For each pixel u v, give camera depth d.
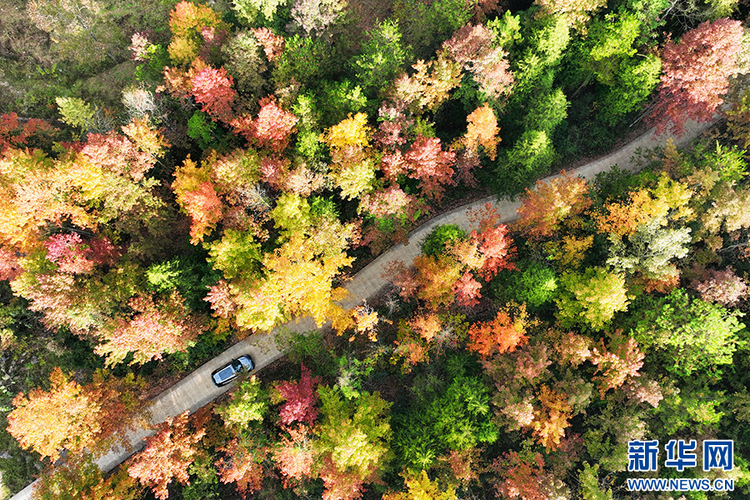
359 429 32.75
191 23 43.62
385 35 39.97
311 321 43.47
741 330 38.03
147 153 38.09
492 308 41.31
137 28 54.03
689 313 36.31
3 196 35.41
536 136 39.12
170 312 37.62
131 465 35.06
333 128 35.91
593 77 46.91
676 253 35.84
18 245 38.16
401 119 38.38
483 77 39.62
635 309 39.25
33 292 35.09
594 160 48.09
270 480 40.41
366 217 40.06
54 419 32.94
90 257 38.31
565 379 36.28
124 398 37.44
